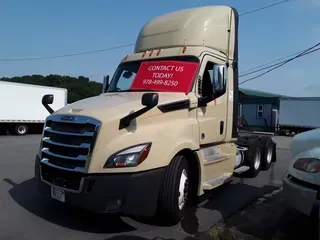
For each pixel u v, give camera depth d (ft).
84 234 13.65
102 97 16.84
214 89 17.37
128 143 13.10
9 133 77.66
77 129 13.57
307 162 12.74
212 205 18.60
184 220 15.87
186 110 16.35
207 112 18.17
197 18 19.65
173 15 20.84
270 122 104.63
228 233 14.39
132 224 14.96
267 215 16.99
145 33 21.12
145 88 18.02
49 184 14.15
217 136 19.21
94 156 12.81
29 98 76.48
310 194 12.28
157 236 13.74
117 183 12.59
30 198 18.40
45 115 79.20
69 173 13.39
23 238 13.07
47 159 14.52
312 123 89.40
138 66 19.44
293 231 14.75
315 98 89.15
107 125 12.99
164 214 14.32
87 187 12.82
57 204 17.37
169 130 14.61
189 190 16.49
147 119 14.20
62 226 14.42
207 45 19.24
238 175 27.91
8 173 25.86
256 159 28.14
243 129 108.17
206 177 18.06
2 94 72.08
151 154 13.32
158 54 19.21
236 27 21.70
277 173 29.84
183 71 17.69
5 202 17.58
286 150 51.67
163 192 14.05
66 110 14.82
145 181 13.00
